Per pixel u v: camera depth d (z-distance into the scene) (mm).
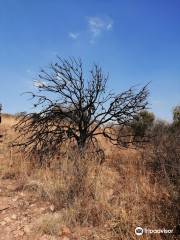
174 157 8055
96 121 9789
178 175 7160
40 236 5555
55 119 9672
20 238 5523
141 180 7332
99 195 6594
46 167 8016
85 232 5664
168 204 6008
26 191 7309
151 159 8984
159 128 12242
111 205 6371
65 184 7121
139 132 11102
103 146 10992
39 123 9594
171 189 6512
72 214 6012
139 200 6461
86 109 9531
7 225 5930
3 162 8883
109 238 5422
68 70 9438
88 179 7133
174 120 12633
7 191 7352
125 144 10164
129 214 5895
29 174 8281
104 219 5930
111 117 9742
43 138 9875
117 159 9711
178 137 9727
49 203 6738
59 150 9406
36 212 6398
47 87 9484
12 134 12844
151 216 5793
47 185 7195
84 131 9641
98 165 8031
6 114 22141
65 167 7695
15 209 6512
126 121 9906
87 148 9414
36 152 9352
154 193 6609
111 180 7570
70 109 9711
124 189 7062
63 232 5641
